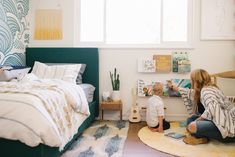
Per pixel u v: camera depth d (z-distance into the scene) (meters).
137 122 3.66
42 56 3.93
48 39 3.99
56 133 1.72
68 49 3.89
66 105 2.18
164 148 2.51
